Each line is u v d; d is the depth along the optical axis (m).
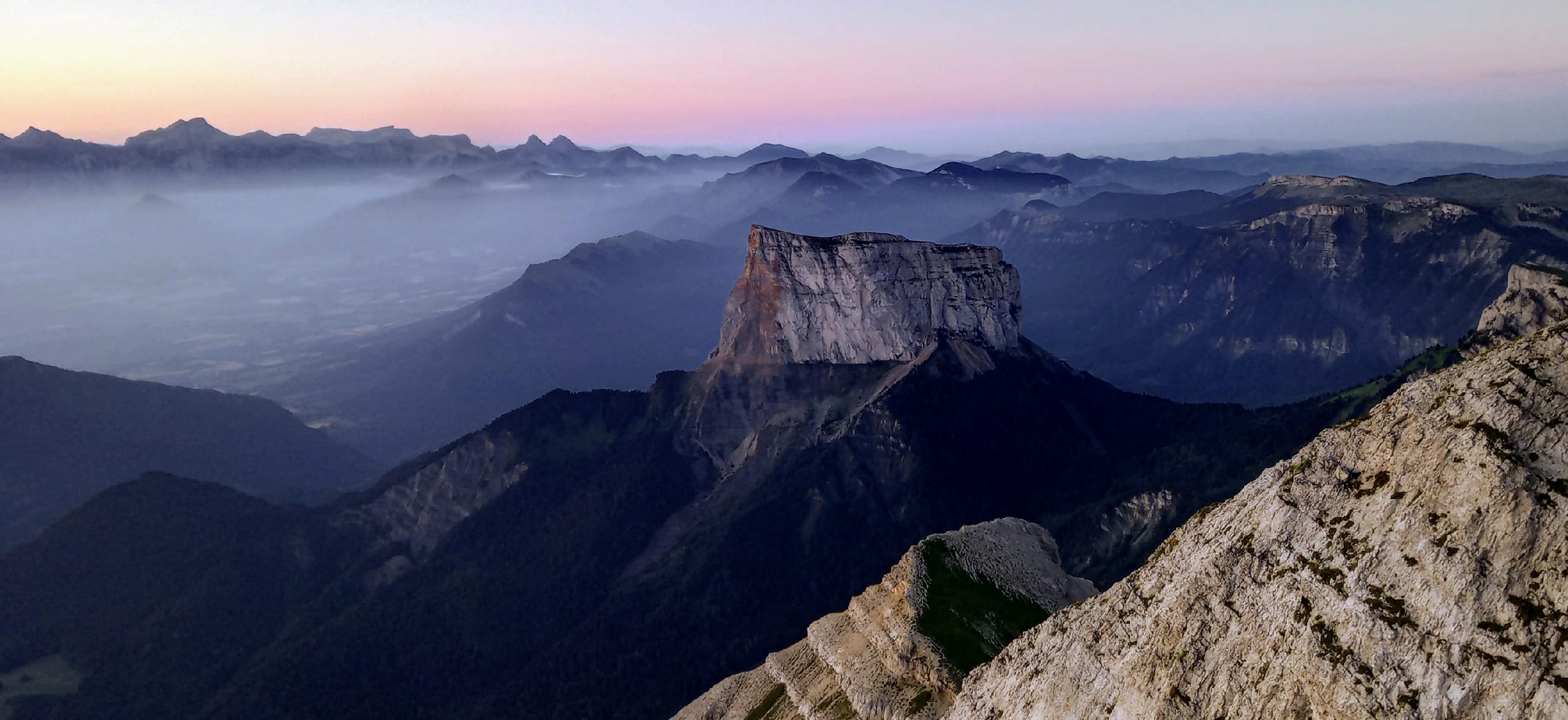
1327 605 40.97
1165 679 45.81
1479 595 36.75
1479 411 40.03
